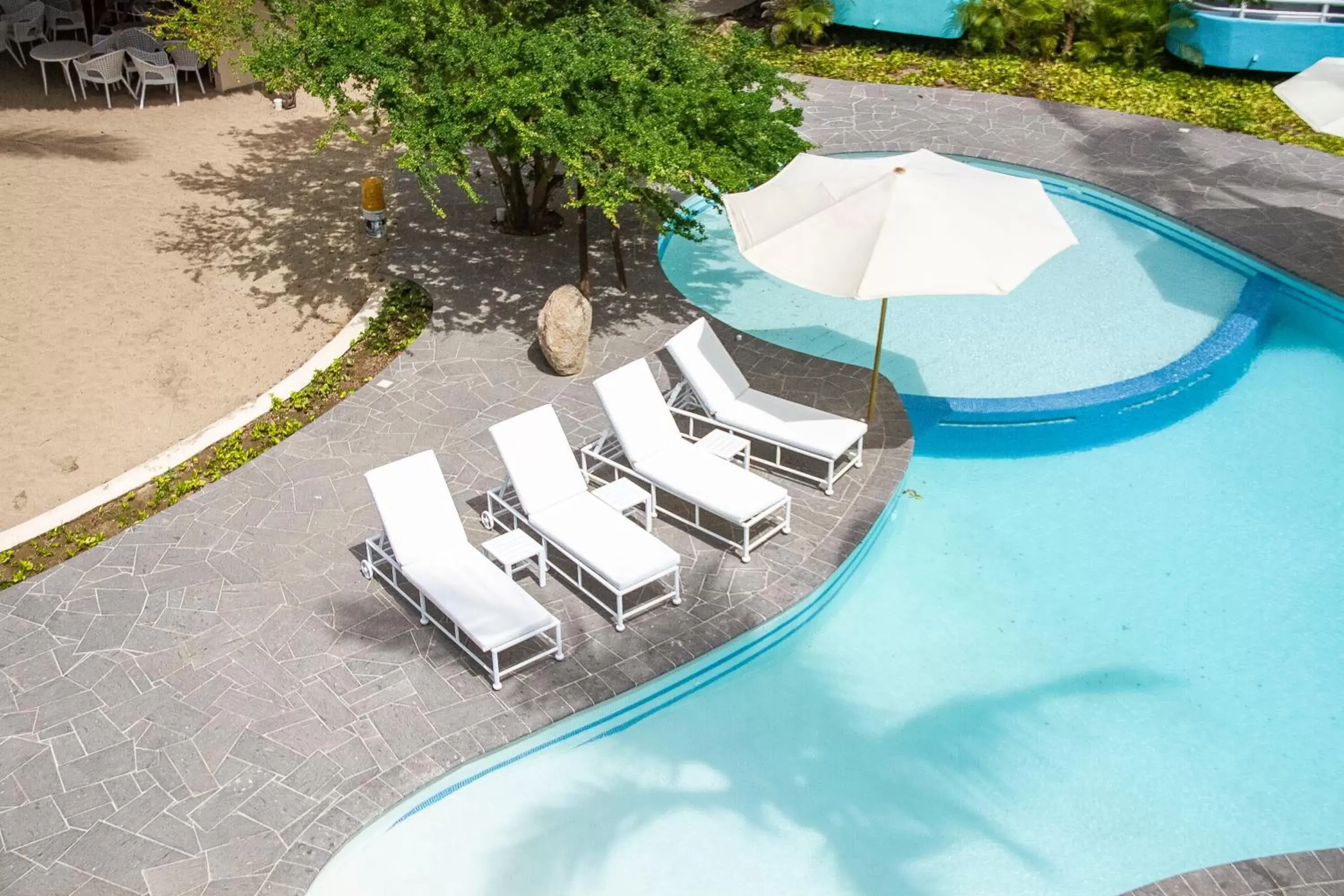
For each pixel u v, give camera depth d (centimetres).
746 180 1077
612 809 763
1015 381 1214
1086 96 1944
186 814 718
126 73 1848
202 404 1162
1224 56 1930
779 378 1184
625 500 934
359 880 705
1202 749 824
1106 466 1121
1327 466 1113
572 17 1263
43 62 1805
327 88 1100
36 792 730
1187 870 733
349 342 1233
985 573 987
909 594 963
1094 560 1002
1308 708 859
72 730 774
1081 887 726
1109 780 800
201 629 859
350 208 1553
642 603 893
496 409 1124
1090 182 1630
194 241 1461
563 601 896
